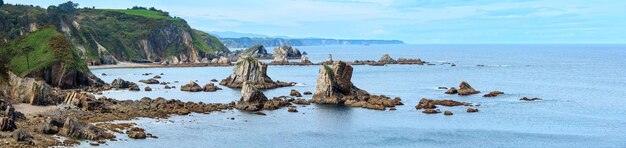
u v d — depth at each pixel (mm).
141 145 89875
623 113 129500
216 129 106625
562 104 143750
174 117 117812
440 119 120000
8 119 90938
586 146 95625
